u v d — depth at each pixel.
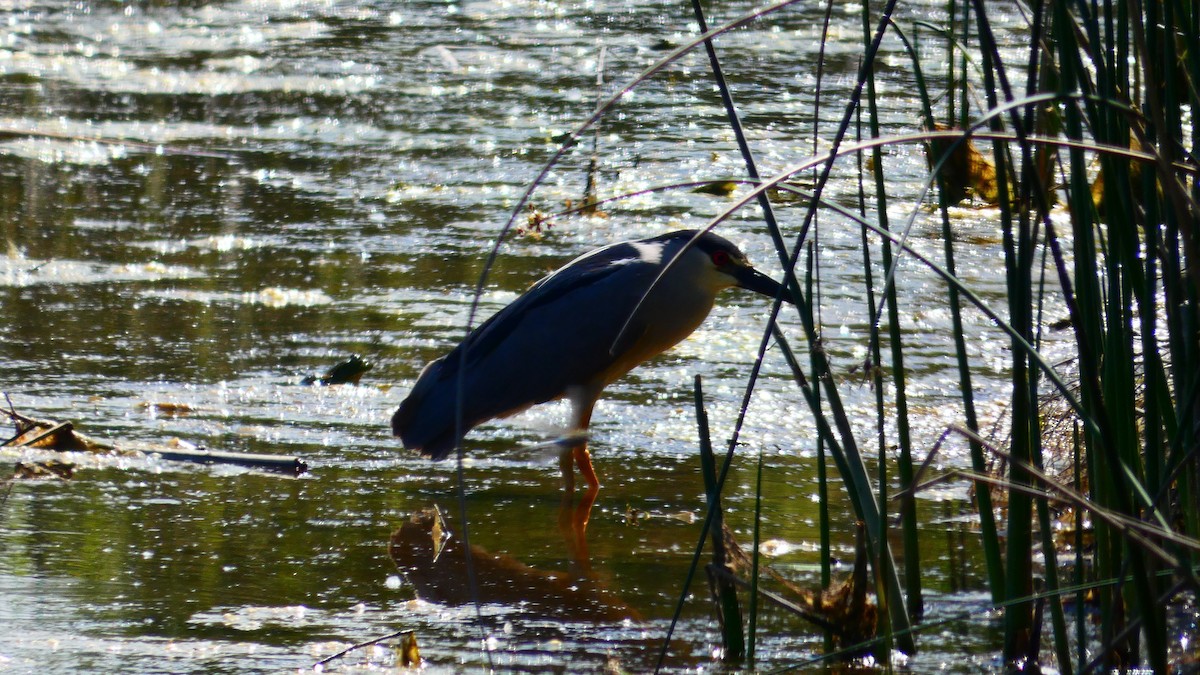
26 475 9.71
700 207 17.88
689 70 26.31
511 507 9.48
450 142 21.56
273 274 15.20
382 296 14.43
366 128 22.56
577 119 23.05
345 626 7.44
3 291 14.38
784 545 8.63
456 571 8.30
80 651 6.96
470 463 10.42
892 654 6.93
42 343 12.77
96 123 22.70
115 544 8.54
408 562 8.41
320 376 12.07
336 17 33.09
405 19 32.69
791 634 7.36
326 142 21.69
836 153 5.46
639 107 23.67
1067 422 9.50
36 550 8.39
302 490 9.64
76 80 25.92
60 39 30.12
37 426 10.39
